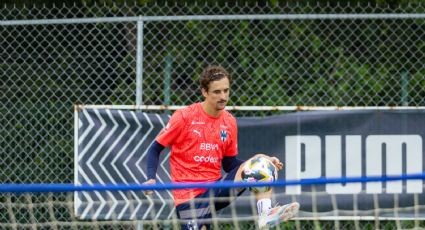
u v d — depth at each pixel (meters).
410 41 24.61
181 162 16.94
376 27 24.81
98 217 20.58
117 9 24.41
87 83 23.16
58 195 21.31
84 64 23.33
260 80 24.09
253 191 16.98
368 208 20.52
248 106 22.17
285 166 20.66
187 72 24.48
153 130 20.56
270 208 16.59
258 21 25.11
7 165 22.28
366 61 24.34
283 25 25.08
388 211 19.59
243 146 20.67
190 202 16.78
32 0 25.09
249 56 24.41
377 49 24.44
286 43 24.78
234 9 25.78
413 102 23.56
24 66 22.97
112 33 24.48
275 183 11.85
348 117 20.64
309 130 20.66
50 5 25.22
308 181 11.87
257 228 19.30
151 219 20.42
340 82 24.22
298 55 24.86
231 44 24.59
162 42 24.75
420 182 20.58
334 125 20.66
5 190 11.33
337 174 20.64
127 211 20.52
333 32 24.84
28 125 22.50
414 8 25.20
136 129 20.52
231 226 20.39
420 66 24.08
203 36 24.78
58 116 22.58
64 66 23.12
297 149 20.64
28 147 22.41
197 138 16.78
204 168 16.92
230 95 23.83
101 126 20.52
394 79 24.03
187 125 16.78
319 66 24.48
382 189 20.61
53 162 22.31
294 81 24.22
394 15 20.17
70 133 22.50
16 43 23.33
